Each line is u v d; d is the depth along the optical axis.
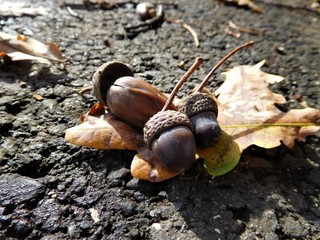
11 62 0.12
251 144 0.09
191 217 0.08
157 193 0.09
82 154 0.09
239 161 0.10
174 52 0.15
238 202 0.09
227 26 0.18
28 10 0.16
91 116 0.10
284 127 0.10
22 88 0.11
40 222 0.08
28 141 0.10
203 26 0.18
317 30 0.19
